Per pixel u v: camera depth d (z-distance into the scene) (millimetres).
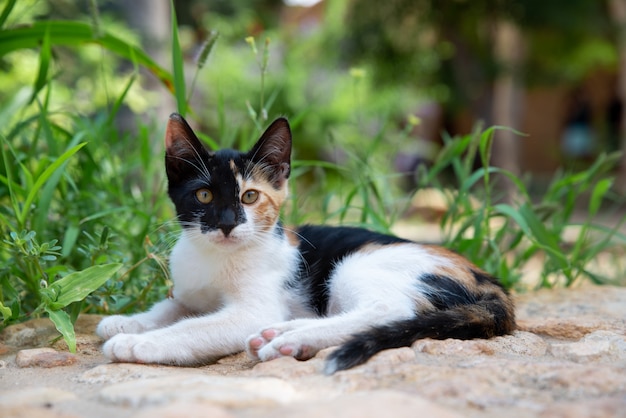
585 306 1088
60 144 1190
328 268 990
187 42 2789
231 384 792
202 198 953
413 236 2303
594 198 1246
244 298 942
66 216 1118
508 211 1136
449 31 2920
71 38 1189
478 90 3021
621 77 4281
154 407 755
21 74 1516
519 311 1081
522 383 799
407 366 825
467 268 972
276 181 982
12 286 1024
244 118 1878
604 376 798
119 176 1215
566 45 3059
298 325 909
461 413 756
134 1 1935
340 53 2990
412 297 934
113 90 1554
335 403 751
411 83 3014
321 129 2926
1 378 857
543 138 5164
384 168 2035
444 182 2848
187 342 896
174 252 985
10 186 1011
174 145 964
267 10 3771
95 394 801
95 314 1050
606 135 4680
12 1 1143
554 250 1169
